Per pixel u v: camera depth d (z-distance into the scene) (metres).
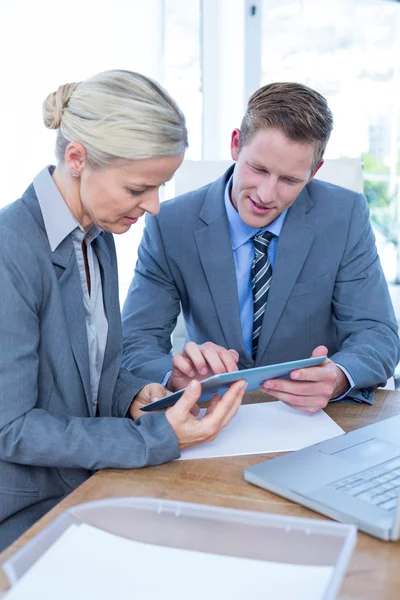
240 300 1.62
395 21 3.66
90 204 1.08
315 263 1.60
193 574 0.66
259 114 1.37
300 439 1.12
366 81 3.65
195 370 1.26
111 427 1.03
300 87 1.38
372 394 1.34
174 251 1.61
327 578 0.65
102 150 1.02
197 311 1.62
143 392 1.25
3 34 2.43
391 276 4.11
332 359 1.37
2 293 1.01
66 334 1.11
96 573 0.65
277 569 0.67
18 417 1.01
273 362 1.62
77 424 1.03
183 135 1.05
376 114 3.74
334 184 1.80
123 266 2.85
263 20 3.27
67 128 1.05
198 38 3.10
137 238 2.86
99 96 1.02
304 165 1.37
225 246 1.57
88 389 1.16
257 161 1.38
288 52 3.37
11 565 0.66
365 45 3.60
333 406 1.29
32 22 2.48
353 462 0.98
